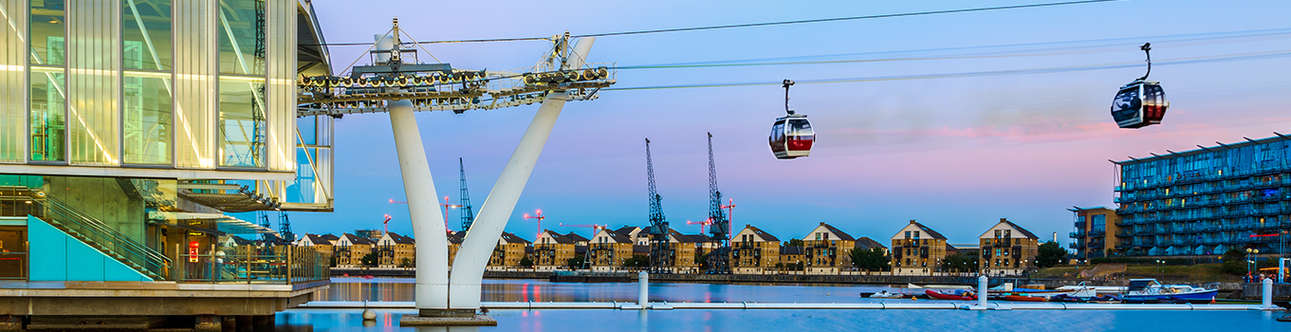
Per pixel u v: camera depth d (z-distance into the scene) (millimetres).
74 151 32094
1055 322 51781
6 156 31688
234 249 34281
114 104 32375
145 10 32781
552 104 41281
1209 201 181625
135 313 32938
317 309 50531
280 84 33625
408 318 41094
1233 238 174500
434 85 39469
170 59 32844
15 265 32531
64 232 32812
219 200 45344
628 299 103500
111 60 32438
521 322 46500
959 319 52500
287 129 33625
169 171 32656
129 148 32438
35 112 31938
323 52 45375
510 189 41562
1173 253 188125
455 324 40750
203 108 33000
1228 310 62344
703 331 44062
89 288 32219
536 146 41500
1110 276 170625
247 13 33562
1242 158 177125
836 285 199750
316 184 53656
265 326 40312
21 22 32000
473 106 42250
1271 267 149125
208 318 34125
